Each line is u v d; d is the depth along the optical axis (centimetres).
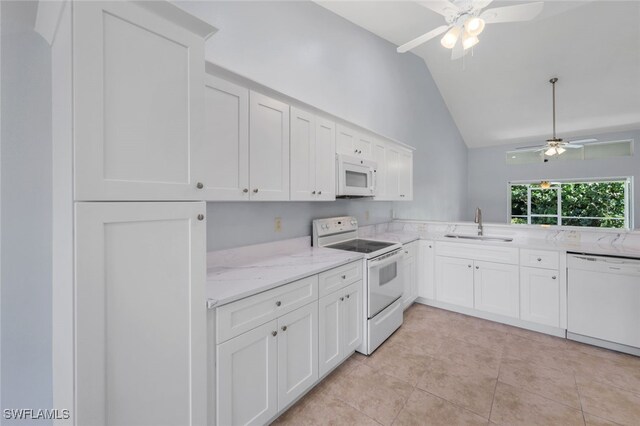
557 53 392
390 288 263
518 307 277
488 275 293
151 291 104
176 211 110
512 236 322
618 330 233
